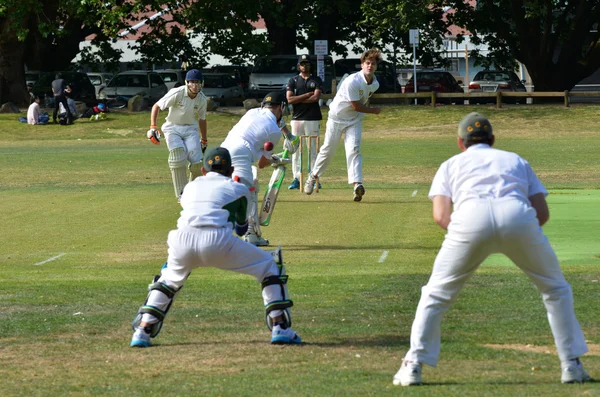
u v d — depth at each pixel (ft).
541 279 39.37
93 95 339.57
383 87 357.82
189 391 39.45
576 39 331.57
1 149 224.33
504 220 38.09
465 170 39.45
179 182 110.83
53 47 352.28
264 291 48.29
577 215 103.24
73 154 205.05
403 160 182.60
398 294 62.28
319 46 280.72
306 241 90.02
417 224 99.96
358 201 119.65
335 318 54.65
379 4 314.35
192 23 314.55
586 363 43.11
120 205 120.16
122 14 289.12
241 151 83.82
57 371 43.47
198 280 70.44
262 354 46.24
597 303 57.41
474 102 355.36
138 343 48.14
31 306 59.77
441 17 365.20
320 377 41.39
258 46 318.65
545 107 293.64
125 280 69.82
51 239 93.66
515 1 326.24
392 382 40.29
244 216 48.75
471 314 54.90
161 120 285.02
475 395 37.63
